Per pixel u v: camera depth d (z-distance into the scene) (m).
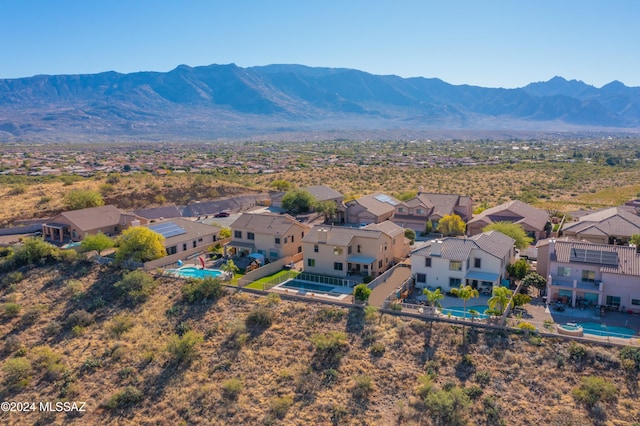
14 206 108.44
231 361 50.38
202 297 61.06
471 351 46.47
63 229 89.88
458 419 39.81
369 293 55.34
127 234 73.38
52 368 51.72
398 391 43.91
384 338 49.72
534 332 46.72
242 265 73.94
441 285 61.22
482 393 42.25
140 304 62.28
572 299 54.94
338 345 49.81
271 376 47.81
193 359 51.16
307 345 50.94
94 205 103.94
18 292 68.12
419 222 95.69
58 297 66.00
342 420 41.81
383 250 70.62
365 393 44.03
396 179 184.88
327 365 47.97
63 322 60.19
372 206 99.75
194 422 44.06
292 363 49.00
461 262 59.75
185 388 47.81
